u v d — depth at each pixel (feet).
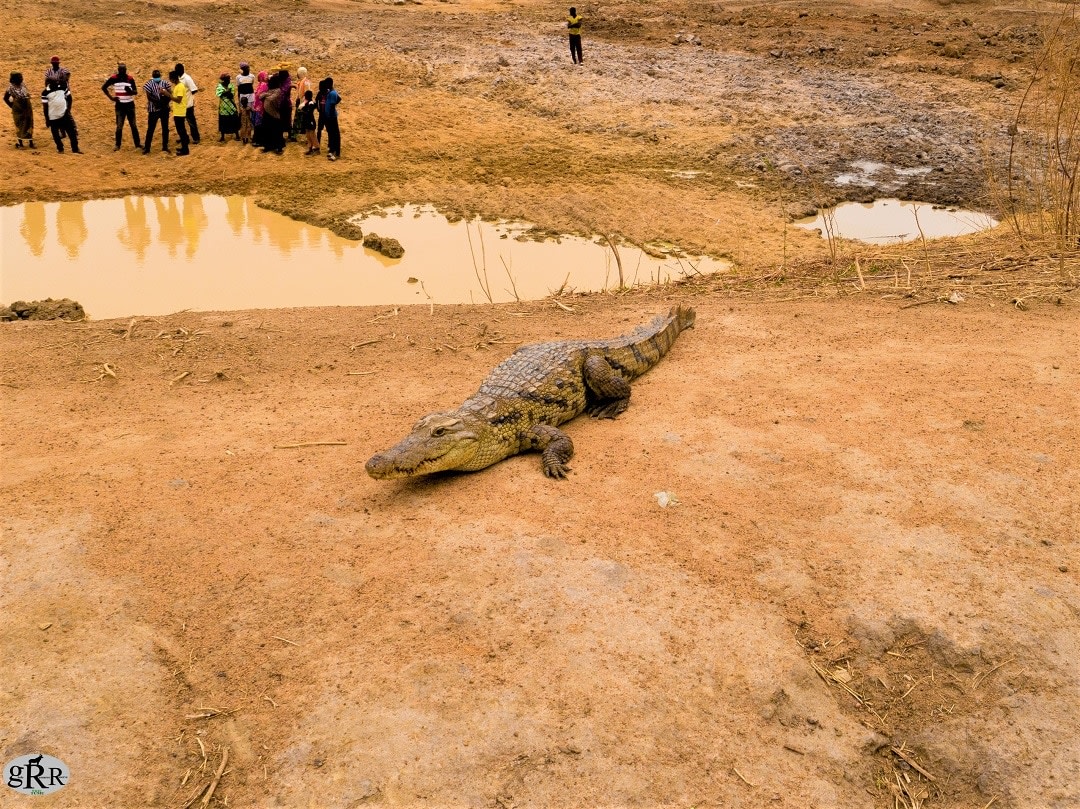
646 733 13.47
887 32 90.68
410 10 107.24
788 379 24.53
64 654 14.94
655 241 45.09
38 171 54.90
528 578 16.38
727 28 95.40
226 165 57.62
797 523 17.90
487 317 31.40
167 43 83.66
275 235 46.26
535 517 18.30
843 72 79.05
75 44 80.74
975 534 17.47
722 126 65.36
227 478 20.04
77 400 24.47
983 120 64.59
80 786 12.78
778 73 78.74
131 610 15.89
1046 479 19.15
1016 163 55.26
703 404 23.22
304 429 22.45
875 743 13.64
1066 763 13.09
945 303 30.07
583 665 14.53
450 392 24.52
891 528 17.67
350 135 63.46
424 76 77.36
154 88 57.93
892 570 16.55
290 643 15.14
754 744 13.44
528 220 48.26
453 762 13.01
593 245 44.57
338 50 84.33
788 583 16.26
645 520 18.07
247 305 36.55
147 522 18.33
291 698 14.10
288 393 24.84
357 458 20.92
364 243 44.32
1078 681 14.26
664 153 59.98
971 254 36.60
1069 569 16.47
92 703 14.07
